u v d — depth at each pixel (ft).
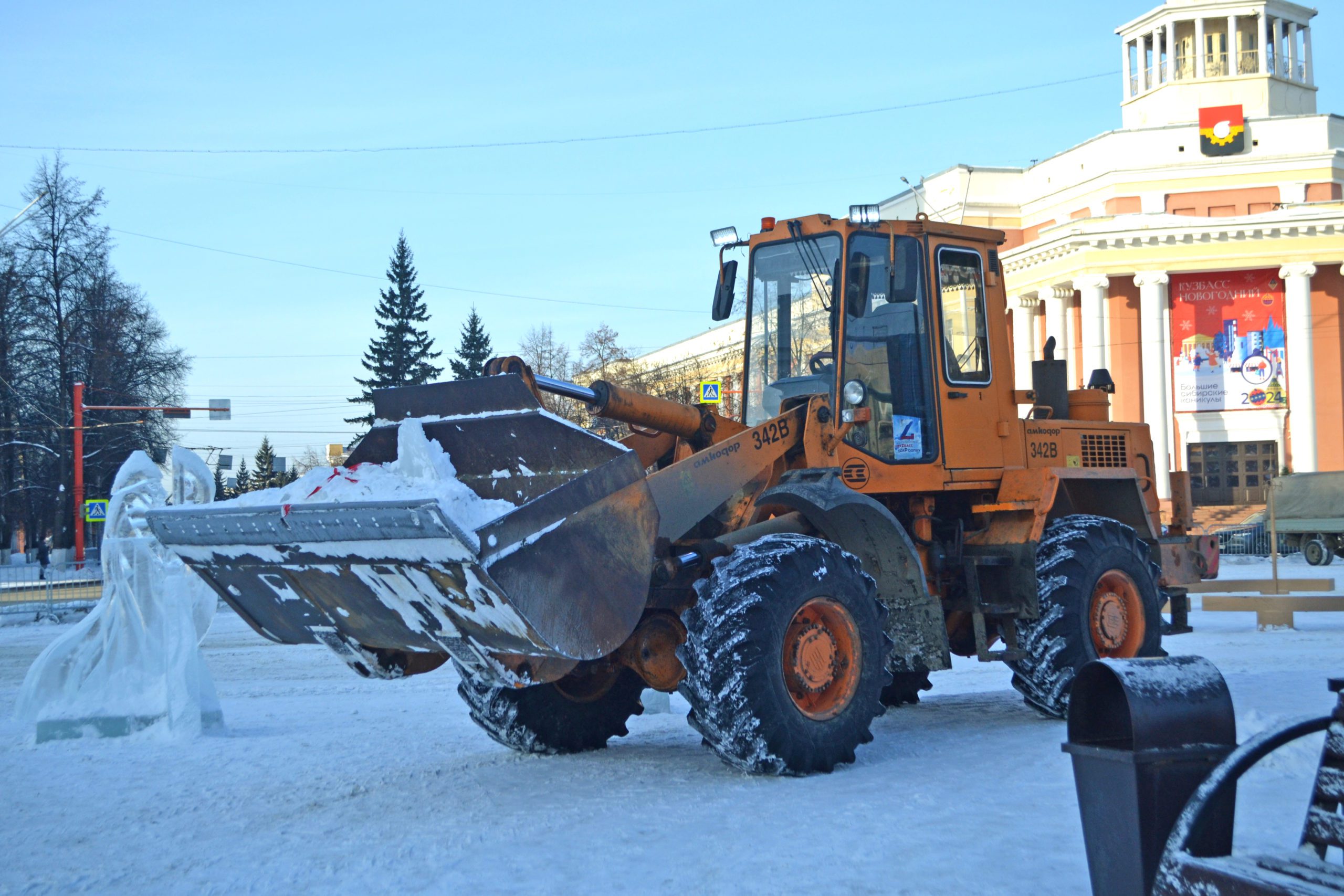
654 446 23.67
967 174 158.61
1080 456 29.25
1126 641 26.94
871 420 24.48
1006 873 13.21
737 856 14.38
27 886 14.65
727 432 24.35
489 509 15.79
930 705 29.60
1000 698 30.83
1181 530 32.48
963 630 27.37
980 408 26.37
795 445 22.66
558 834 15.94
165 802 19.65
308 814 18.15
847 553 20.80
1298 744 19.40
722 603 18.94
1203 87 154.61
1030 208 158.10
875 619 20.70
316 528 16.44
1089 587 25.63
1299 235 139.54
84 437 136.98
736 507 22.21
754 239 26.05
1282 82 154.92
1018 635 25.80
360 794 19.49
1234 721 10.21
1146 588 27.27
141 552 27.89
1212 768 9.95
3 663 50.03
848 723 19.86
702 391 88.07
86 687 27.58
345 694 35.70
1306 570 100.99
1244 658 37.27
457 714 29.86
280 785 20.76
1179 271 142.61
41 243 134.92
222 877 14.64
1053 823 15.48
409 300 208.33
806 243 25.03
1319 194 142.10
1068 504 28.94
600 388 21.63
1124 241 141.69
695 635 18.98
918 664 22.39
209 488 28.43
